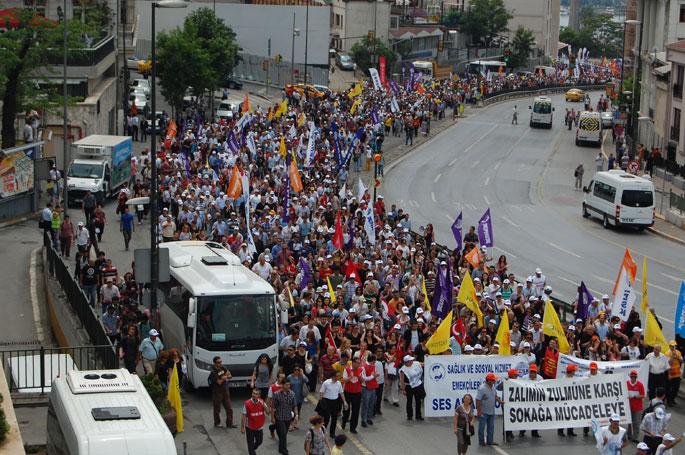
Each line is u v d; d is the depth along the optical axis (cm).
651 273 5531
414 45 18350
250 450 2739
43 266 4753
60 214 5119
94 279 4069
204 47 11044
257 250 4697
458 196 7731
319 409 2912
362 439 2966
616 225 6644
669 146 8856
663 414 2759
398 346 3288
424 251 4766
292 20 15550
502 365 3141
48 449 2386
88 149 6328
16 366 3183
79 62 7694
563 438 3050
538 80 17075
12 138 6322
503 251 5928
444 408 3128
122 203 5222
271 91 14338
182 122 9069
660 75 9225
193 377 3241
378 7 17700
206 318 3231
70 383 2255
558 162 9606
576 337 3562
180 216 5125
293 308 3631
